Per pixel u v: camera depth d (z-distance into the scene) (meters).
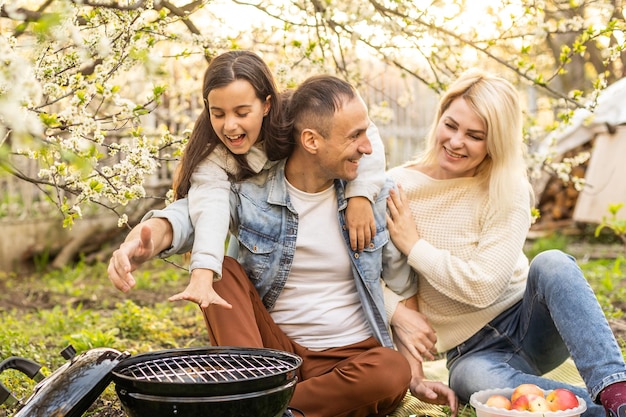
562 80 10.00
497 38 3.81
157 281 7.21
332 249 2.82
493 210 2.93
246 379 1.94
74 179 2.79
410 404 3.00
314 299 2.84
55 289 6.77
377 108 5.00
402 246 2.93
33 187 8.64
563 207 9.94
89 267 8.09
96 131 2.71
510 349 3.01
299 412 2.43
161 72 2.62
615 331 4.45
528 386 2.53
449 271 2.85
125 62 2.94
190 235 2.62
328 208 2.84
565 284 2.61
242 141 2.64
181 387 1.91
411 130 11.41
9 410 2.52
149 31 3.03
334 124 2.63
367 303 2.85
